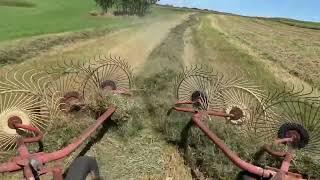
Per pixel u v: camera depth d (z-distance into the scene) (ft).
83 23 173.88
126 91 40.11
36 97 32.42
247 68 73.10
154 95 43.09
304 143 30.91
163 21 248.52
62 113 34.73
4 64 61.21
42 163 20.66
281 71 74.79
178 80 43.39
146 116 38.27
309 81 67.92
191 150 31.58
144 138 34.42
